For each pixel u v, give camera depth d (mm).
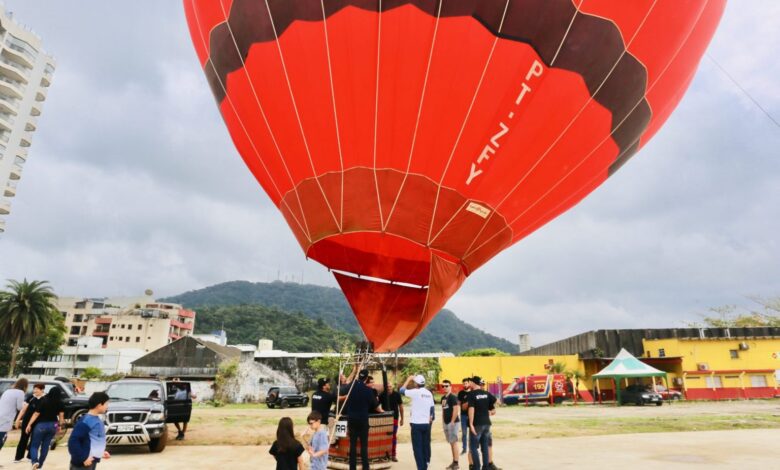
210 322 149500
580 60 7965
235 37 8648
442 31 7520
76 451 5324
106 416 11078
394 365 10156
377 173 8227
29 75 70375
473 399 8391
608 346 40938
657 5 8109
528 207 9219
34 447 8430
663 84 9281
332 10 7629
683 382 37250
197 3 9344
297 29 7891
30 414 9695
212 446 12820
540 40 7707
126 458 10719
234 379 43594
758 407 28812
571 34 7805
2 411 8836
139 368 51938
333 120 8141
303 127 8375
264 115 8812
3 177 66312
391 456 9633
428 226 8461
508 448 12070
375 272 10492
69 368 81688
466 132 8031
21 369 68000
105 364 82562
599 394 38875
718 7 9492
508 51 7664
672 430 16453
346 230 8539
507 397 35031
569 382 39094
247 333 148625
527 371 41719
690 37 9039
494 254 9383
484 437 8430
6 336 56594
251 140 9484
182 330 116375
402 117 7949
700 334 39688
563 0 7637
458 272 8914
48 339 66750
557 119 8328
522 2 7516
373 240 10125
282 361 48938
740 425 17844
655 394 31984
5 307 55500
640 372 32750
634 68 8508
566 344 47250
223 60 9086
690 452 11281
